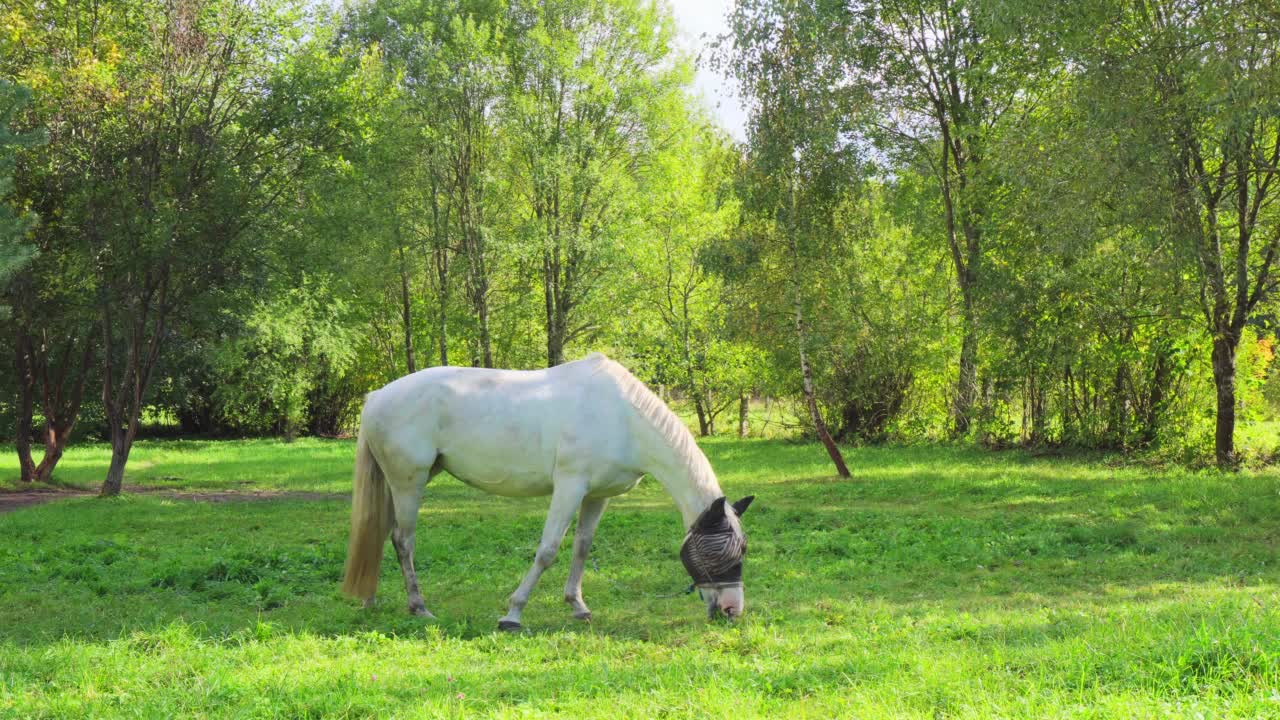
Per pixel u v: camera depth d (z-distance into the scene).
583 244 30.77
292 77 20.02
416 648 6.64
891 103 24.95
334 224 20.34
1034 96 22.89
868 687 4.88
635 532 12.78
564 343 35.97
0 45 18.08
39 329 21.94
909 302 29.05
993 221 22.12
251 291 20.66
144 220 18.70
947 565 10.12
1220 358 19.61
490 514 15.77
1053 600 8.11
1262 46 14.21
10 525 14.25
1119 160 15.98
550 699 5.09
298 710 5.04
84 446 38.97
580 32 31.72
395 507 7.94
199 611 7.88
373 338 44.75
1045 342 21.59
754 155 20.16
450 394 7.83
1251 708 3.90
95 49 19.34
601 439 7.49
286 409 40.22
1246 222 19.12
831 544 11.31
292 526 14.40
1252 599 6.97
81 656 6.06
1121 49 17.28
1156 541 11.21
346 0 32.47
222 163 19.31
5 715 4.95
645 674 5.57
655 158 32.72
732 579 7.25
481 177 32.03
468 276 33.59
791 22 19.56
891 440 30.38
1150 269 17.78
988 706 4.28
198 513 16.30
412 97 29.81
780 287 20.41
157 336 19.94
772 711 4.63
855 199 20.64
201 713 4.97
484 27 30.23
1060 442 24.75
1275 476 16.98
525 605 8.26
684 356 39.78
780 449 29.69
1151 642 5.14
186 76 19.25
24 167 18.95
